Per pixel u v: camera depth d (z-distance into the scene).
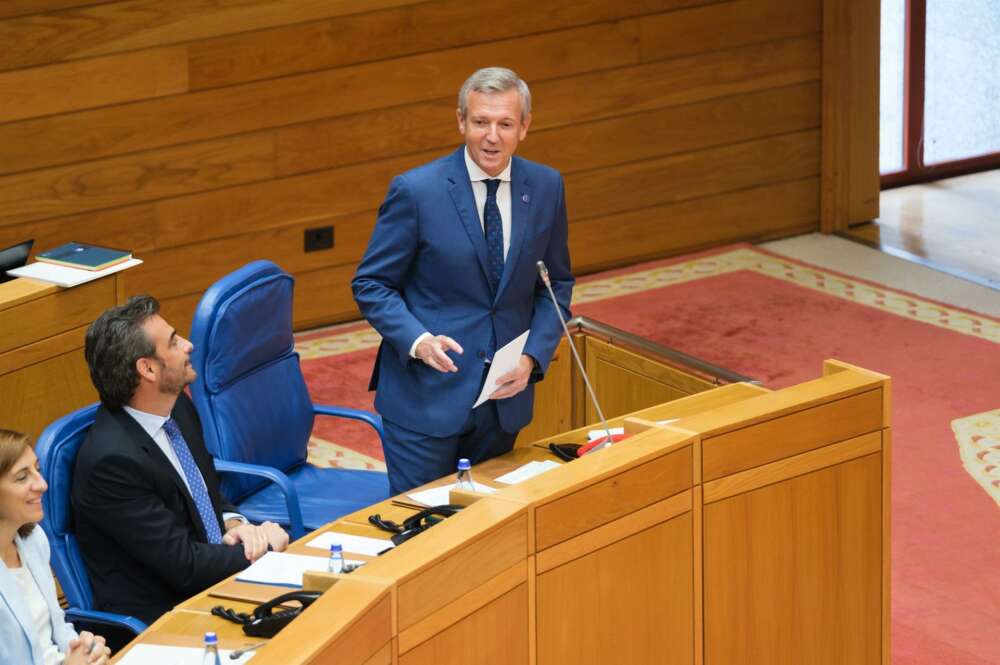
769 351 22.98
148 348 11.85
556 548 10.95
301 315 24.14
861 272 26.72
